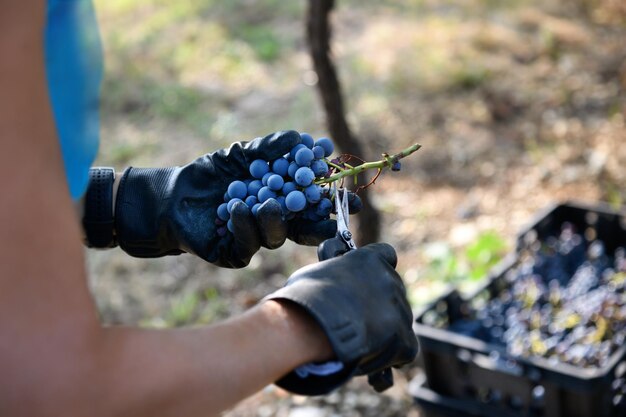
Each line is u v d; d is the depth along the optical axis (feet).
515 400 8.59
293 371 3.26
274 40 20.61
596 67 18.49
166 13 22.80
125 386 2.73
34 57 2.73
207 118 17.67
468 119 16.71
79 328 2.67
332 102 9.62
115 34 21.97
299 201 4.27
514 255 10.50
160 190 4.78
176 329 2.96
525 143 15.96
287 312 3.19
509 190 14.64
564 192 14.40
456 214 14.15
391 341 3.36
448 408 8.86
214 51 20.44
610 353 8.54
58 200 2.73
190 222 4.70
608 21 21.04
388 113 16.93
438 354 8.83
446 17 21.38
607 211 10.79
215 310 12.33
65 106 3.33
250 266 13.08
